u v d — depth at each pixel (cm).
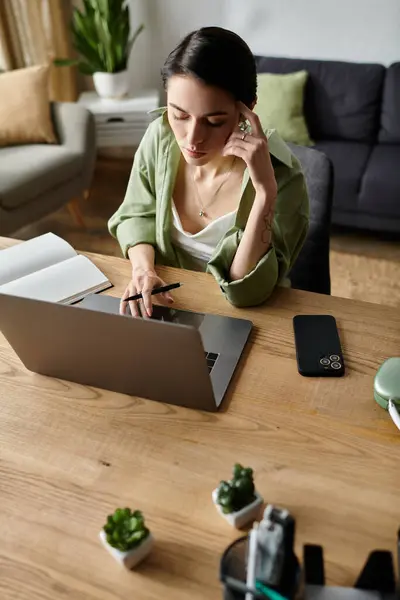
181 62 98
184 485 79
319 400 90
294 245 122
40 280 116
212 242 130
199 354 79
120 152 357
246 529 73
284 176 120
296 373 95
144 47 334
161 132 128
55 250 127
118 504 77
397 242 274
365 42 303
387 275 252
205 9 317
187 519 74
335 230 284
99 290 116
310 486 78
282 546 55
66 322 84
